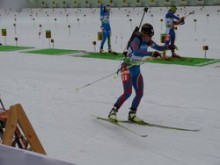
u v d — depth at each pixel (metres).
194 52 12.34
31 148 3.16
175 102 6.27
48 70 9.57
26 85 7.81
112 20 24.94
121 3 33.59
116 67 9.80
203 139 4.54
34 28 22.59
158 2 31.88
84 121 5.32
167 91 7.07
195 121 5.25
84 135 4.74
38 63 10.75
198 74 8.68
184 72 8.95
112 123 5.20
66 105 6.18
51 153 4.14
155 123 5.20
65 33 19.56
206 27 19.72
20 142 3.33
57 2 37.06
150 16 26.44
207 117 5.42
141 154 4.09
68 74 8.96
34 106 6.15
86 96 6.77
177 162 3.85
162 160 3.91
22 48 14.34
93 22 24.91
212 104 6.11
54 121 5.33
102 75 8.73
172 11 10.63
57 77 8.61
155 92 7.00
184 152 4.13
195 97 6.59
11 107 3.12
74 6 36.25
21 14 34.22
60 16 30.73
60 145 4.40
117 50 13.31
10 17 31.86
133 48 5.05
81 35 18.52
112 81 8.03
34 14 33.66
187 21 22.81
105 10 11.98
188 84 7.66
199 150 4.18
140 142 4.46
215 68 9.41
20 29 22.23
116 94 6.89
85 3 35.59
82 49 13.76
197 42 14.80
